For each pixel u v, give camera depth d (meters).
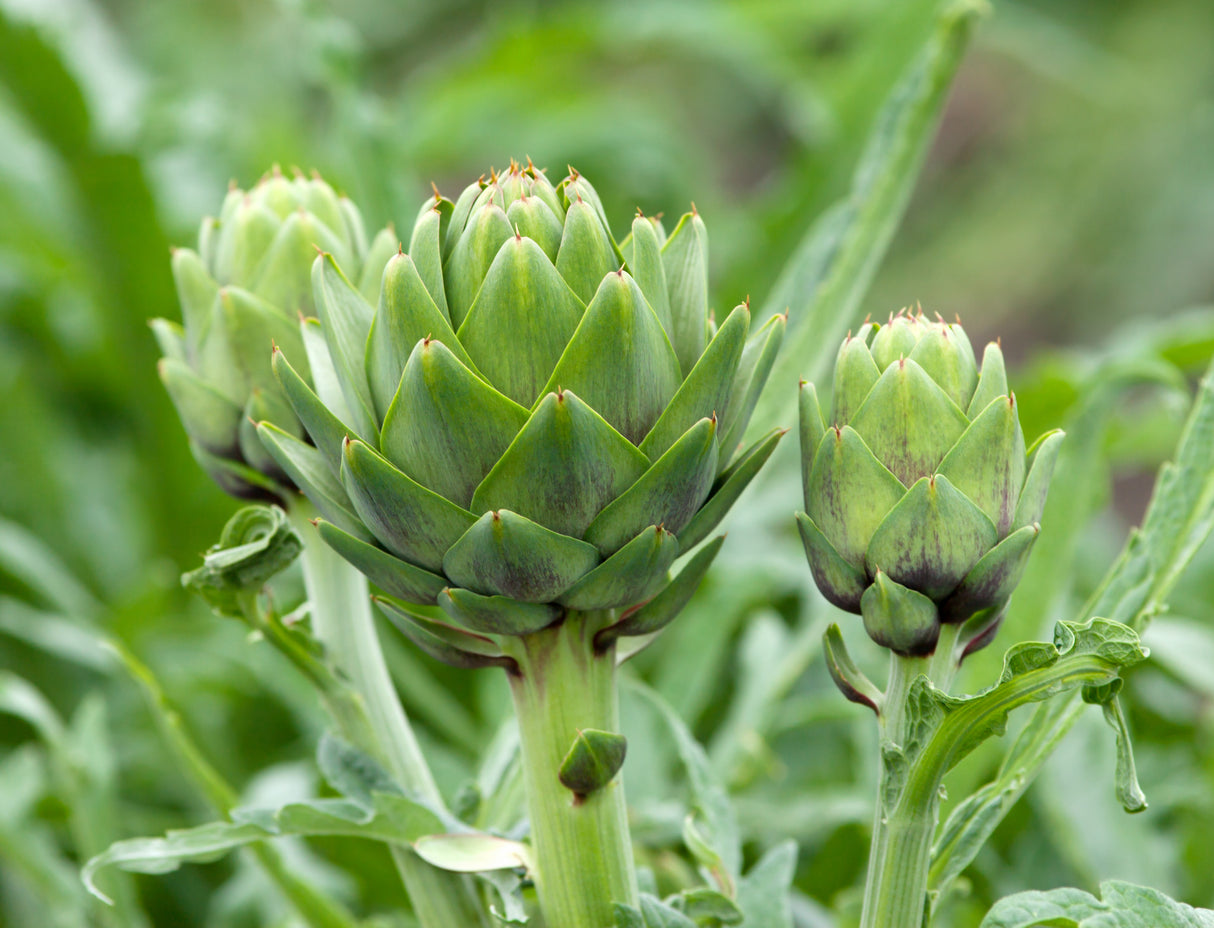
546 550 0.64
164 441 1.50
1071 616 0.95
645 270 0.65
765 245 1.38
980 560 0.65
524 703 0.69
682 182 1.88
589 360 0.64
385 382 0.65
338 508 0.67
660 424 0.65
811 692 1.13
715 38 1.95
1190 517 0.73
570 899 0.69
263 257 0.75
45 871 0.90
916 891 0.68
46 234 1.59
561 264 0.65
